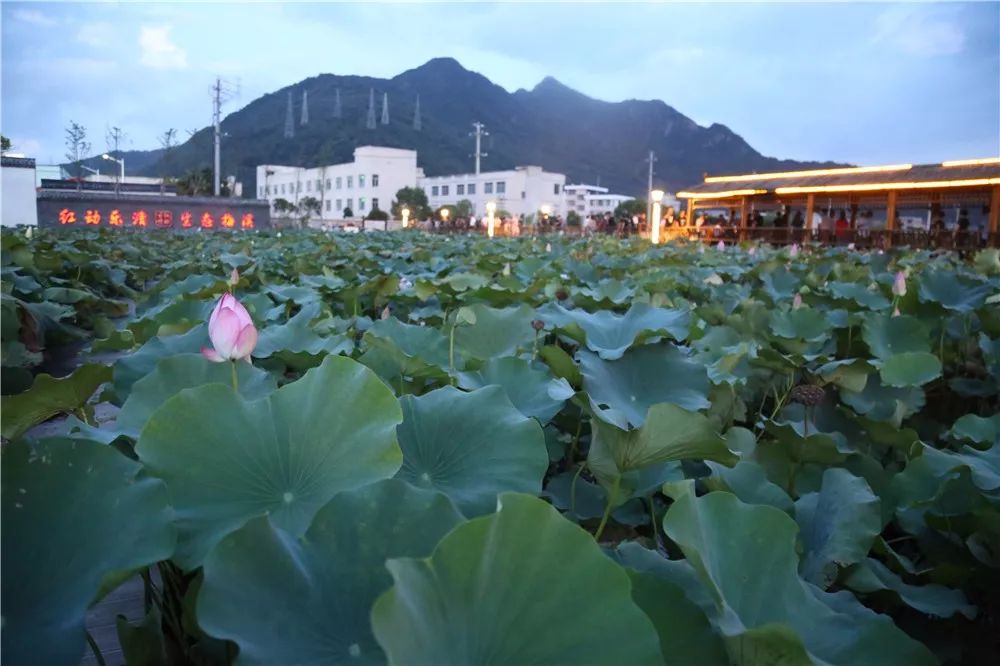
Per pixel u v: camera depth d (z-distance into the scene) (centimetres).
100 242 1248
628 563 143
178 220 2838
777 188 2727
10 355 371
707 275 756
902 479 228
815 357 338
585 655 94
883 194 2575
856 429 329
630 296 495
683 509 127
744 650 115
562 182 7725
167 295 492
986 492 210
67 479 122
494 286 488
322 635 105
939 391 437
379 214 5897
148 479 123
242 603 104
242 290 556
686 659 119
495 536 96
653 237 1764
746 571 135
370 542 116
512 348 318
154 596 151
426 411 174
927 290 504
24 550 114
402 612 82
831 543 179
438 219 6588
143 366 238
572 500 214
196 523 130
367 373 150
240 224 2956
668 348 277
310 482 140
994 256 816
